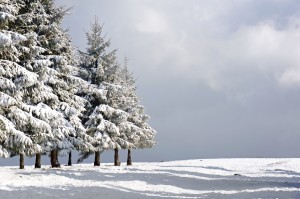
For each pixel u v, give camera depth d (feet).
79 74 124.36
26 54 80.89
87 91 121.08
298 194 50.67
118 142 131.54
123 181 64.23
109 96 125.70
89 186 54.44
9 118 71.15
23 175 61.62
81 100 104.83
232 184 68.74
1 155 68.49
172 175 81.66
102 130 119.14
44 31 92.22
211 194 51.72
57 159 100.68
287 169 138.72
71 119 101.55
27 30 80.02
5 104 63.26
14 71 67.05
